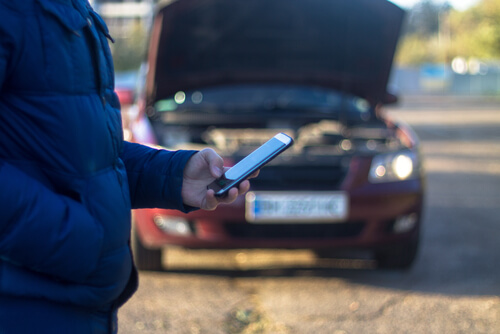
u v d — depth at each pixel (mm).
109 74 1414
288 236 4016
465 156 10922
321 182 4039
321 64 5332
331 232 4059
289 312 3572
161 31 4520
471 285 4062
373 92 5395
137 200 1601
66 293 1287
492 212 6414
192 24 4742
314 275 4277
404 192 4109
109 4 46344
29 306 1249
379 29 4883
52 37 1238
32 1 1228
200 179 1583
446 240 5258
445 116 21531
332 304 3705
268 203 3959
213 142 4727
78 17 1296
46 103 1242
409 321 3445
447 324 3404
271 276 4250
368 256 4742
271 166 4016
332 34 5008
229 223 3986
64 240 1233
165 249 4379
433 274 4305
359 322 3426
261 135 5102
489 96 44031
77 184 1290
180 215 3955
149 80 4805
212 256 4719
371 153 4184
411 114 22875
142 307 3611
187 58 5051
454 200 7055
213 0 4512
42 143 1256
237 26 4863
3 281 1216
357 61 5223
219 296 3834
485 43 45594
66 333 1287
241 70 5348
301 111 5465
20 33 1210
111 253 1362
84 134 1288
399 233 4148
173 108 5355
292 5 4711
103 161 1351
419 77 48781
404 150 4344
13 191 1175
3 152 1254
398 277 4238
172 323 3389
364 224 4066
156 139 4336
